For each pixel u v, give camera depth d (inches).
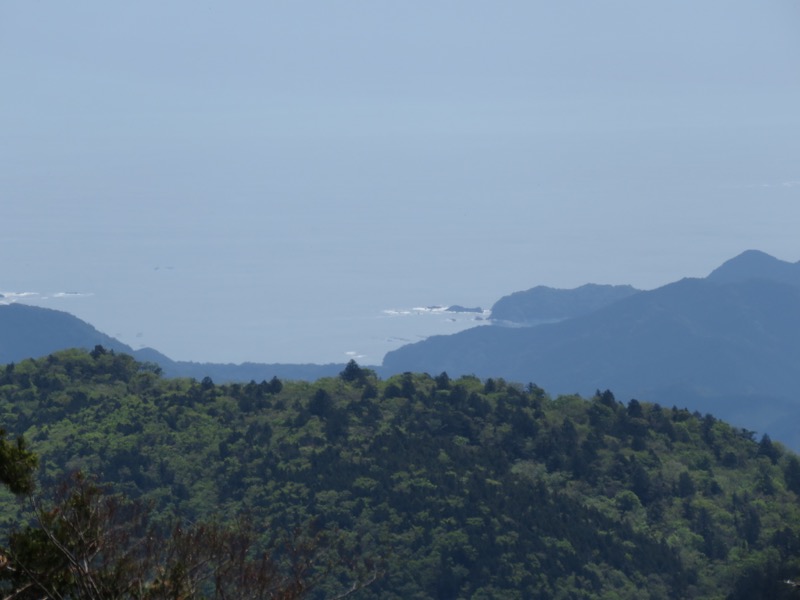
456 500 4877.0
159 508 4643.2
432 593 4308.6
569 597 4404.5
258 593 1317.7
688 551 5088.6
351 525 4640.8
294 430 5733.3
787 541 5162.4
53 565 1254.3
